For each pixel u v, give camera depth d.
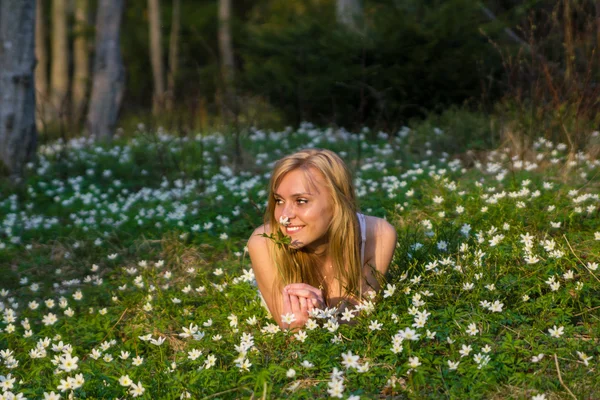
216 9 31.84
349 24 12.44
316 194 3.23
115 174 8.73
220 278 4.81
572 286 3.64
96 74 14.00
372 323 3.20
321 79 11.45
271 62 12.52
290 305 3.30
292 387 2.90
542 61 7.82
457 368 2.95
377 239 3.53
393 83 11.09
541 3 9.72
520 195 5.39
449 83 11.12
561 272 3.88
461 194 5.73
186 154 9.16
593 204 5.39
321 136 10.20
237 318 3.65
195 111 10.19
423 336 3.15
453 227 4.69
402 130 10.17
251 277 4.14
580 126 7.25
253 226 5.95
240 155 8.66
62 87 21.97
